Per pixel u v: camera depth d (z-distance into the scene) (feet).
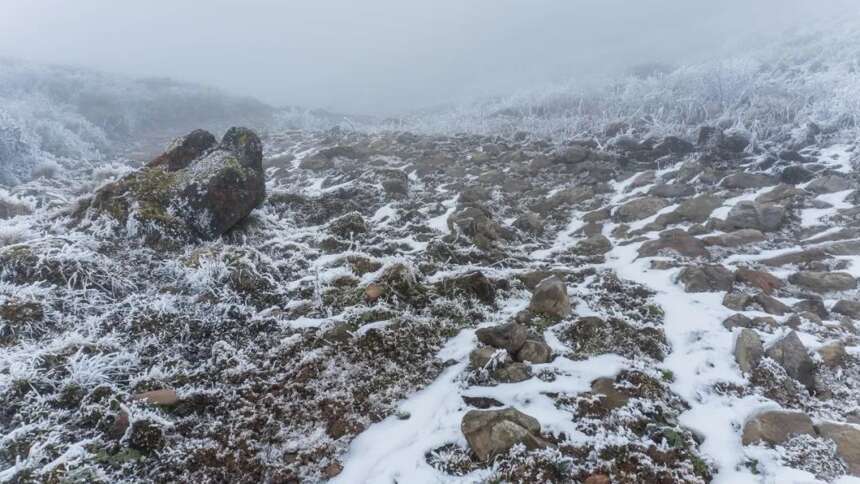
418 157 37.29
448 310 14.73
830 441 9.41
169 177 19.74
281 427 10.25
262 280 15.74
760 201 22.16
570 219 24.27
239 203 19.48
